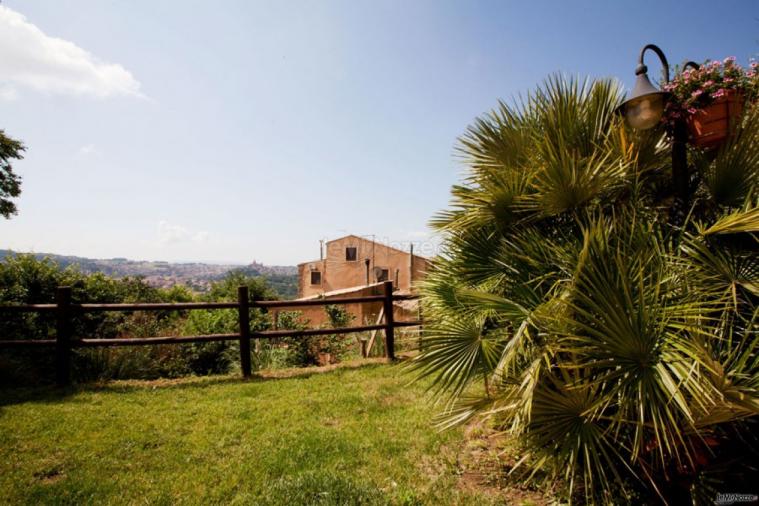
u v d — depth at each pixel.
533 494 2.55
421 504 2.43
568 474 2.22
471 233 3.16
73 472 2.80
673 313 1.90
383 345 6.70
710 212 2.61
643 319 1.88
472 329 2.72
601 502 2.31
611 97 3.16
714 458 2.17
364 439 3.31
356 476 2.74
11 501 2.45
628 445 2.19
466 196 3.12
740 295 2.18
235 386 4.82
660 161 2.94
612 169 2.61
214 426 3.60
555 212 2.70
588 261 2.05
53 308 4.79
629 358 1.90
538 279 2.50
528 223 2.89
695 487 2.10
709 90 2.53
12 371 4.98
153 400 4.31
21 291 6.19
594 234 2.14
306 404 4.17
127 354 5.58
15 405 4.07
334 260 26.44
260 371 5.54
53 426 3.55
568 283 2.26
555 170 2.58
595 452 2.00
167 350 6.27
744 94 2.53
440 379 2.64
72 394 4.48
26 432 3.40
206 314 6.97
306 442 3.26
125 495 2.54
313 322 18.23
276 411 3.97
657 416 1.82
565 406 2.10
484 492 2.58
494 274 2.92
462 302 2.84
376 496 2.46
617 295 1.94
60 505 2.43
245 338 5.29
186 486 2.65
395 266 25.42
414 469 2.85
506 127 3.35
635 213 2.42
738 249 2.29
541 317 2.14
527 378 2.08
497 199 2.90
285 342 7.71
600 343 1.90
